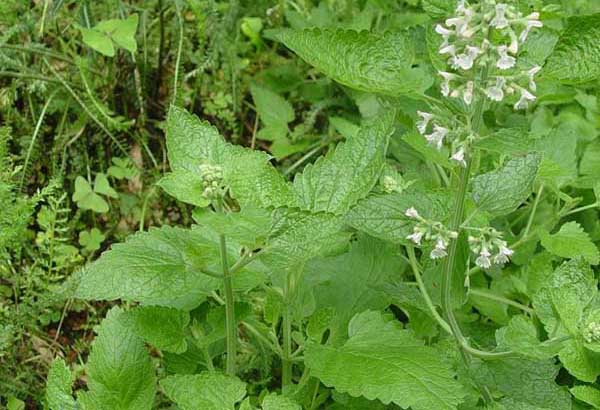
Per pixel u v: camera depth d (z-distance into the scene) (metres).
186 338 0.36
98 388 0.35
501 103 0.54
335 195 0.34
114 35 0.52
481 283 0.48
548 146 0.48
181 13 0.60
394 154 0.52
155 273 0.32
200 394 0.32
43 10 0.57
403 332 0.35
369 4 0.65
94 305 0.51
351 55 0.34
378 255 0.42
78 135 0.56
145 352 0.36
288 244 0.31
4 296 0.49
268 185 0.33
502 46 0.28
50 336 0.50
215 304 0.42
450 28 0.33
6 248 0.48
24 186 0.53
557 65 0.32
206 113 0.61
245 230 0.29
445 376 0.32
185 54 0.60
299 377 0.46
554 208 0.52
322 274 0.42
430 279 0.39
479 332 0.45
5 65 0.55
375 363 0.33
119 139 0.58
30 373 0.46
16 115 0.56
